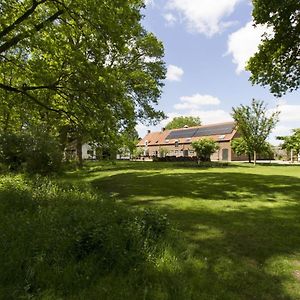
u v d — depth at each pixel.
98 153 15.77
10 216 6.10
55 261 4.10
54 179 13.71
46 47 11.93
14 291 3.42
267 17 14.55
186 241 5.53
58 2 11.52
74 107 13.39
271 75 16.56
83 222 5.55
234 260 4.75
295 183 14.72
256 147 38.09
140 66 28.52
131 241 4.57
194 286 3.81
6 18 12.00
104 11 11.56
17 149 16.59
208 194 11.39
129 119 14.75
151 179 16.39
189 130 72.56
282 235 6.05
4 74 13.67
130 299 3.41
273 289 3.87
